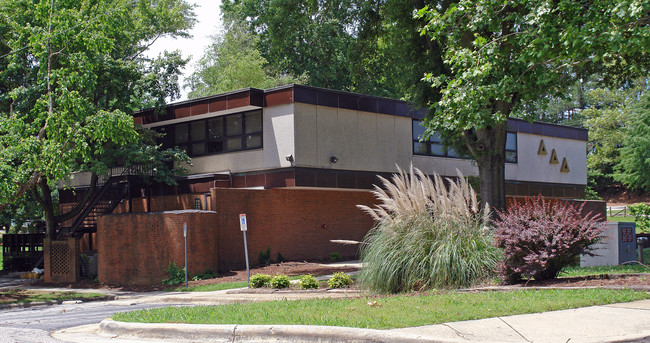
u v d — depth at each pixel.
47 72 21.28
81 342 8.93
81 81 20.77
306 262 24.03
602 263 18.95
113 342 8.73
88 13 22.59
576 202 31.44
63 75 20.88
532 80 15.80
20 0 22.86
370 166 25.83
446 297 10.36
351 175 25.05
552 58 15.05
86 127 20.62
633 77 21.31
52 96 21.52
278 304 10.97
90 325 11.84
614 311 8.36
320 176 23.95
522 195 31.92
